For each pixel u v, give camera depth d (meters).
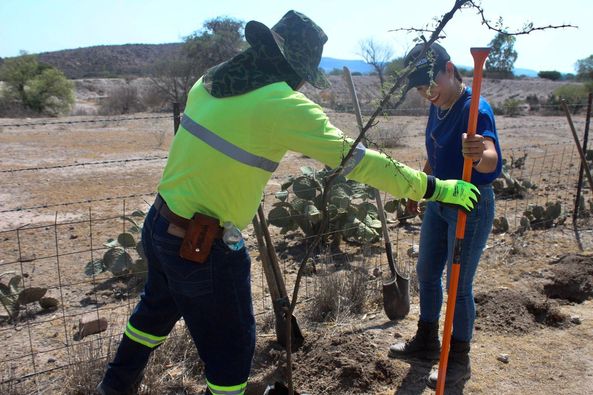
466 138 2.66
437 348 3.71
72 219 7.39
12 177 10.32
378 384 3.51
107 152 14.03
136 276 5.13
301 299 4.72
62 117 28.05
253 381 3.52
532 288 4.86
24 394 3.35
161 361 3.60
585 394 3.44
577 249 5.94
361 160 2.39
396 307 4.27
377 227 6.20
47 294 4.91
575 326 4.26
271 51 2.42
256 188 2.53
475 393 3.45
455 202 2.57
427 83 3.02
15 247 6.18
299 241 6.37
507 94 45.62
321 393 3.42
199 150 2.46
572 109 28.56
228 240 2.50
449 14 2.24
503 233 6.58
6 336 4.13
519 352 3.89
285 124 2.33
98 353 3.54
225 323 2.62
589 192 8.95
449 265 3.43
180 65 33.56
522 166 11.38
